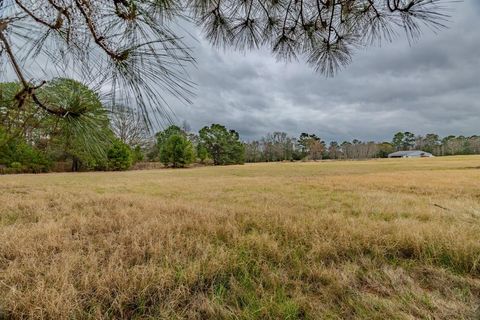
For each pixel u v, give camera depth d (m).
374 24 1.39
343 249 2.92
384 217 4.91
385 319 1.71
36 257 2.66
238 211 5.12
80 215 4.82
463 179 13.47
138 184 13.28
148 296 2.02
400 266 2.56
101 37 0.77
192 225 3.91
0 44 0.72
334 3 1.45
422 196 7.99
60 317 1.71
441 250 2.78
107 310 1.85
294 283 2.24
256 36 1.57
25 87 0.77
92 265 2.44
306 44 1.65
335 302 1.99
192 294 2.11
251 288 2.20
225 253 2.71
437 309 1.79
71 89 0.81
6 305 1.78
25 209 5.61
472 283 2.17
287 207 5.88
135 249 2.82
